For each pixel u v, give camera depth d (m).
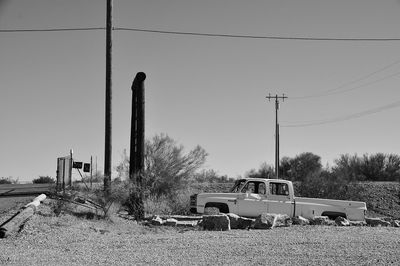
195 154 30.88
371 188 40.78
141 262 12.47
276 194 23.17
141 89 24.17
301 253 13.68
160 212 26.70
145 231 18.78
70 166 26.84
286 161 64.50
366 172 60.62
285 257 13.16
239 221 20.19
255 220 20.00
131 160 25.12
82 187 27.84
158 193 28.75
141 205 22.92
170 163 29.45
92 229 18.08
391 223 22.53
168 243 15.30
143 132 24.16
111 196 21.56
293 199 23.03
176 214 26.83
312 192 37.16
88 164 27.73
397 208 36.78
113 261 12.55
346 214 22.80
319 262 12.55
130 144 25.41
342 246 14.81
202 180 35.44
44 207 20.28
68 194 22.55
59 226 17.64
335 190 37.59
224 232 18.38
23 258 12.74
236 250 14.09
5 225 15.94
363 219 22.78
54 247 14.41
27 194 30.27
